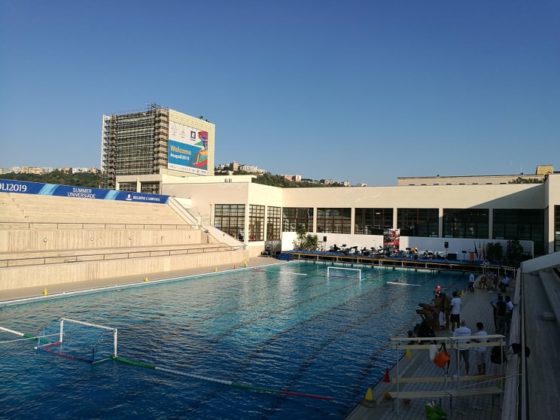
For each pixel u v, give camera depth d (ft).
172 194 178.09
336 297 84.43
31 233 96.94
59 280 86.22
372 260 140.15
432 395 32.17
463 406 33.01
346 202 163.84
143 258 104.88
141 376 41.81
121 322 61.57
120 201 142.61
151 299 78.23
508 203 137.80
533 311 56.08
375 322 64.49
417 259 132.05
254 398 37.52
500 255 123.54
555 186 115.55
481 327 38.68
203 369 44.06
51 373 42.06
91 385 39.50
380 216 157.99
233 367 44.80
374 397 36.29
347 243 152.87
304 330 59.47
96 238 111.75
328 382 41.19
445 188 147.23
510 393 27.04
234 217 161.07
